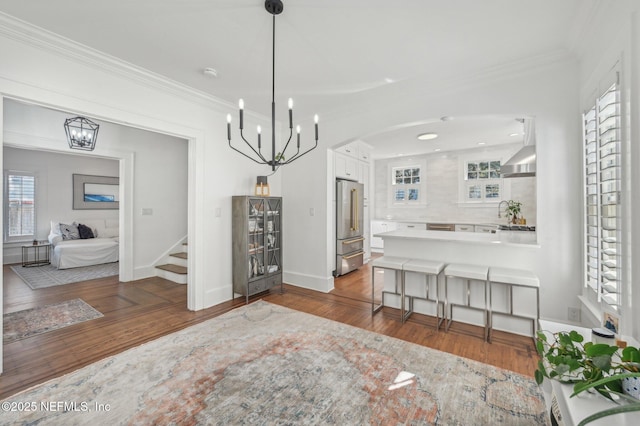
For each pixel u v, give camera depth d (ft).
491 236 10.40
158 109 9.58
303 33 6.95
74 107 7.64
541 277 8.47
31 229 19.71
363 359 7.35
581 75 7.66
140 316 10.25
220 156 11.75
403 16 6.31
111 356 7.48
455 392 6.04
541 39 7.18
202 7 6.01
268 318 10.11
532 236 10.33
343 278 15.78
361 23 6.56
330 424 5.17
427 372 6.77
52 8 6.02
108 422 5.20
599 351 3.25
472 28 6.74
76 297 12.34
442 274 10.19
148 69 8.72
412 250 10.94
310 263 13.85
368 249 19.58
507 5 5.95
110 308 11.03
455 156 21.24
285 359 7.34
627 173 5.03
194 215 10.83
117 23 6.56
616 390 3.12
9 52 6.57
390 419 5.29
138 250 15.33
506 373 6.72
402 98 10.77
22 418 5.28
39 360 7.29
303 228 14.06
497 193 19.75
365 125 11.94
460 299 9.93
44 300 11.94
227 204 12.08
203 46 7.52
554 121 8.20
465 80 9.23
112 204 23.04
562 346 3.70
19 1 5.81
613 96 5.77
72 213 21.25
